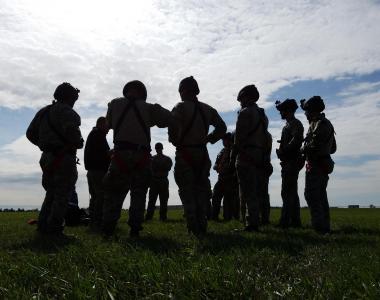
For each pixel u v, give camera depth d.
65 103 7.35
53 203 7.08
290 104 9.18
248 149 7.80
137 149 6.79
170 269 3.63
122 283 3.29
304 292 3.02
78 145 7.16
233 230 7.84
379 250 5.02
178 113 7.09
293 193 9.17
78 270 3.85
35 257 4.41
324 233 7.54
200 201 7.22
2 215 17.38
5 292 3.14
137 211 6.93
